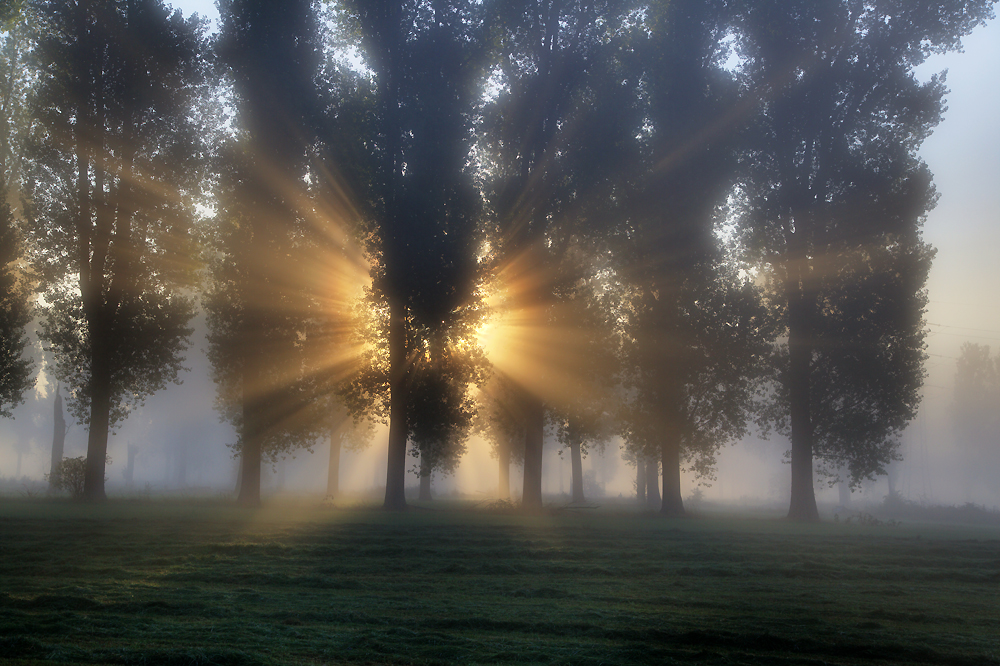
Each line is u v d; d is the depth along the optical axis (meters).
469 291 31.44
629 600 10.87
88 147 31.28
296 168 33.31
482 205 32.84
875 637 8.84
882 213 33.38
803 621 9.67
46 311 33.34
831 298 34.66
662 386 35.16
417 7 32.41
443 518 26.27
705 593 11.65
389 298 30.94
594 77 33.62
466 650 7.64
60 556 13.40
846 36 34.00
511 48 34.41
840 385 34.69
